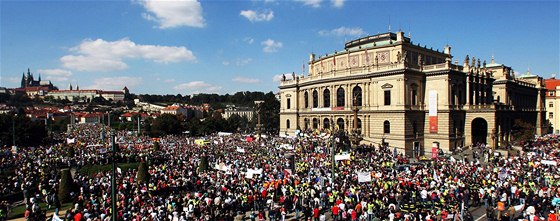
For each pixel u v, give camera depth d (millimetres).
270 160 56719
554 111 145125
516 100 122562
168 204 33344
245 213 36594
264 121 161000
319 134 84188
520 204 35469
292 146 72125
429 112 84938
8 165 57031
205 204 33750
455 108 87312
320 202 36750
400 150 82438
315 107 105000
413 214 31125
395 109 84125
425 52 99562
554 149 73000
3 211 36438
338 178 43000
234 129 173750
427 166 54031
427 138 87562
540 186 39719
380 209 32469
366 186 38344
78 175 49375
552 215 29641
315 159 56938
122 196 35406
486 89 102188
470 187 39344
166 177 46094
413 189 38000
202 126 155375
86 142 92500
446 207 33062
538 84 138625
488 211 33719
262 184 40906
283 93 116812
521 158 56938
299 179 41906
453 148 85562
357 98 92750
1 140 109438
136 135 129500
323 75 102125
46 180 47906
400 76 83312
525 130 93500
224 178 44031
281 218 34438
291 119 112812
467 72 90938
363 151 70688
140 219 29375
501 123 92125
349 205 33438
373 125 89000
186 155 64812
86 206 32344
